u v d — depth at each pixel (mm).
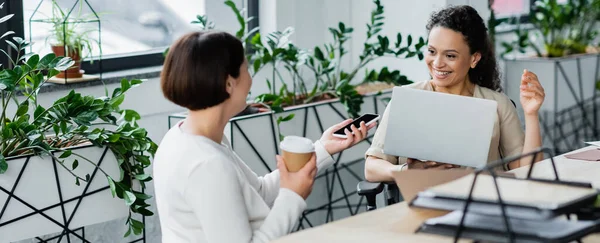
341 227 1721
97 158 2674
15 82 2510
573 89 5496
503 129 2592
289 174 1922
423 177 1704
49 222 2605
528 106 2504
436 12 2568
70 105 2631
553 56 5500
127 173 2744
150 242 3484
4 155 2547
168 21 3699
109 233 3318
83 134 2684
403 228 1702
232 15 3920
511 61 5336
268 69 3912
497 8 5664
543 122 5574
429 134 2295
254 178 2133
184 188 1841
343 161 3732
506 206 1448
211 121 1917
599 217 1586
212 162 1831
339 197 4180
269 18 3938
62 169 2605
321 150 2283
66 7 3258
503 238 1451
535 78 2506
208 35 1873
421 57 3598
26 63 2529
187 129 1946
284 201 1886
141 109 3375
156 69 3514
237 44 1898
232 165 1878
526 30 5570
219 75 1846
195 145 1868
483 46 2549
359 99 3615
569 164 2357
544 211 1398
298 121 3463
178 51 1863
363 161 4254
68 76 3047
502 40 5492
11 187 2500
